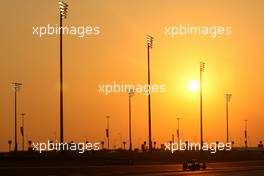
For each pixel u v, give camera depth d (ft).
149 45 513.86
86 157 476.95
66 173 308.40
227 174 350.43
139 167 386.93
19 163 392.47
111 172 336.29
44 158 456.86
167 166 427.33
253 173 361.92
